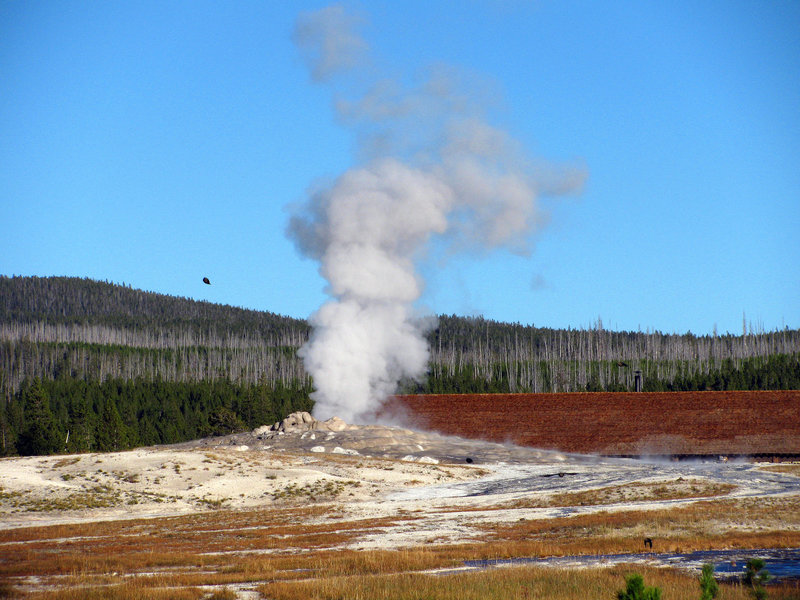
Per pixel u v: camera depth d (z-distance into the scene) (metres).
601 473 63.06
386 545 36.78
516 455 73.19
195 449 70.88
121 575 30.73
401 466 65.25
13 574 31.11
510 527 41.25
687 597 23.45
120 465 59.75
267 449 73.44
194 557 33.97
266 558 33.81
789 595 24.31
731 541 34.50
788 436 72.56
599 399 81.50
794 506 44.00
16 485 54.06
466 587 25.52
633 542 35.03
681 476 57.72
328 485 56.72
